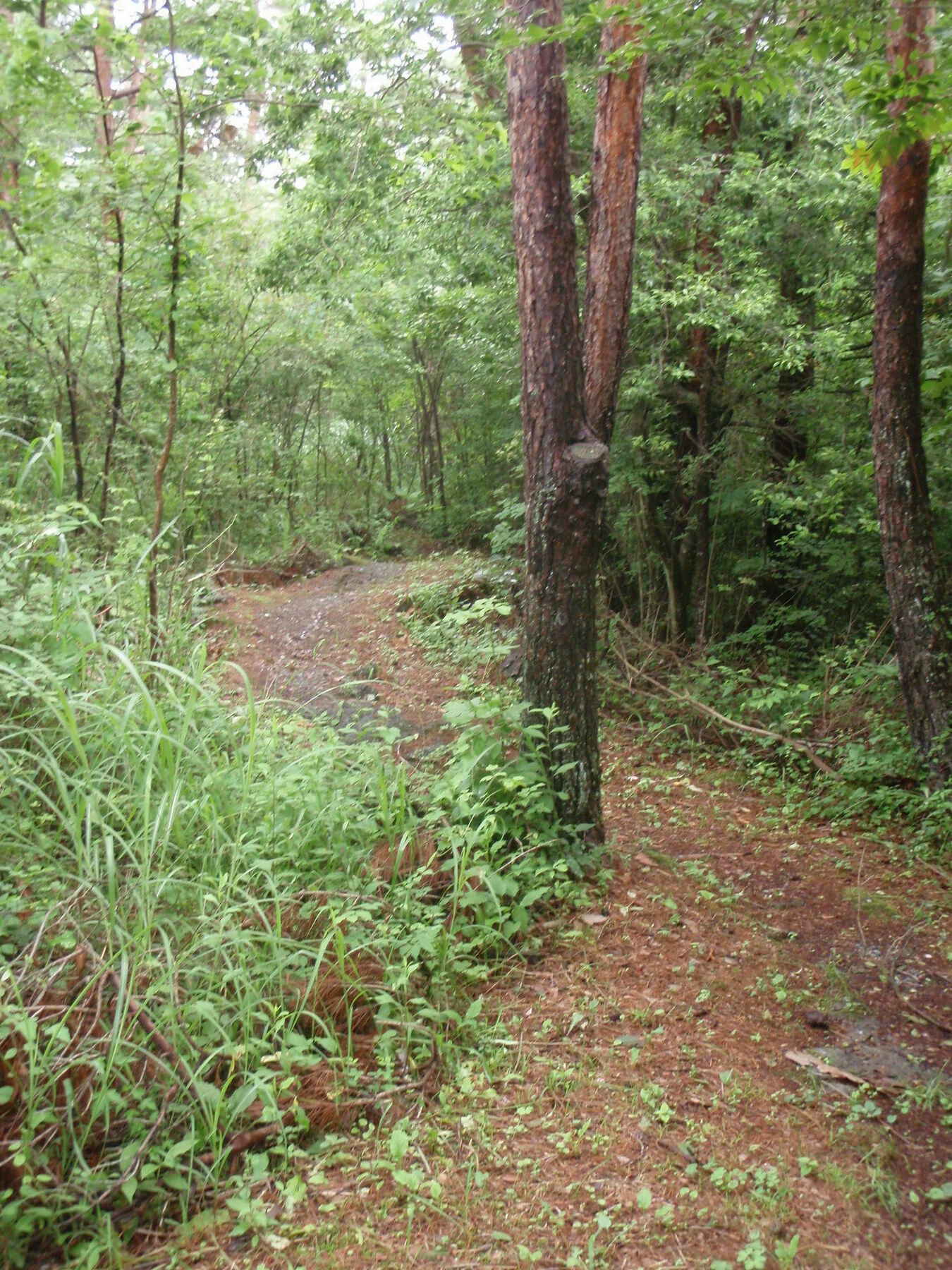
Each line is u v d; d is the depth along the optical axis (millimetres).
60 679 4395
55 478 5281
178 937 3689
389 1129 3486
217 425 11969
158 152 6891
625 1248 2996
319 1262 2912
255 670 9641
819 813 7391
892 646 10547
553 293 5543
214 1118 3178
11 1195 2885
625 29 5820
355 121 9945
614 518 12391
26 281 7148
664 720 9555
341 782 5125
